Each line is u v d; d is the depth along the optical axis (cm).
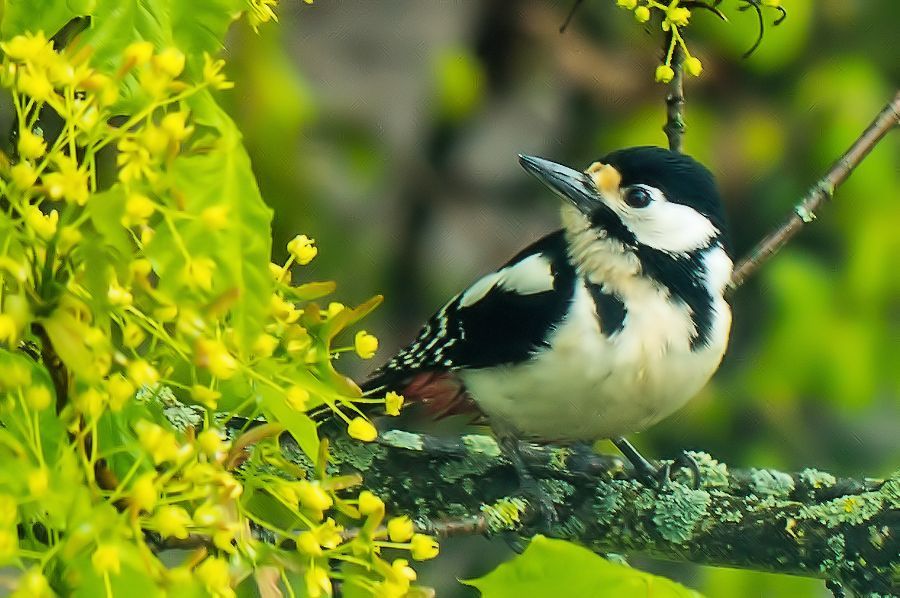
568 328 452
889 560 447
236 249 405
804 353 467
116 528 382
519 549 448
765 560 448
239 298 404
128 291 397
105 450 422
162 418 432
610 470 450
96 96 397
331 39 465
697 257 452
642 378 452
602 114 470
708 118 470
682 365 452
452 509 450
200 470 405
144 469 420
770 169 470
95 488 393
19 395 392
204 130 425
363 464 450
